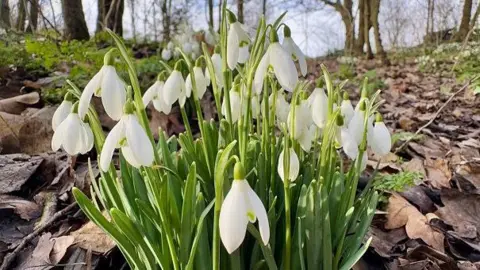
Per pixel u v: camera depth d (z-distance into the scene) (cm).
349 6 191
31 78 48
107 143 12
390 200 25
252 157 16
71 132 13
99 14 100
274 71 13
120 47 13
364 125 14
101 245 19
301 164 16
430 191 28
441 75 110
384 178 27
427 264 20
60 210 23
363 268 20
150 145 12
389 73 126
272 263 13
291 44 14
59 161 27
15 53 49
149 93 16
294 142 14
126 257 15
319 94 14
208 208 12
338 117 13
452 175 31
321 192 14
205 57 15
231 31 14
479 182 30
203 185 15
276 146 17
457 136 45
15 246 20
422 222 23
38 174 26
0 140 29
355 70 141
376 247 21
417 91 87
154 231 14
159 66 50
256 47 14
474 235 23
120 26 100
